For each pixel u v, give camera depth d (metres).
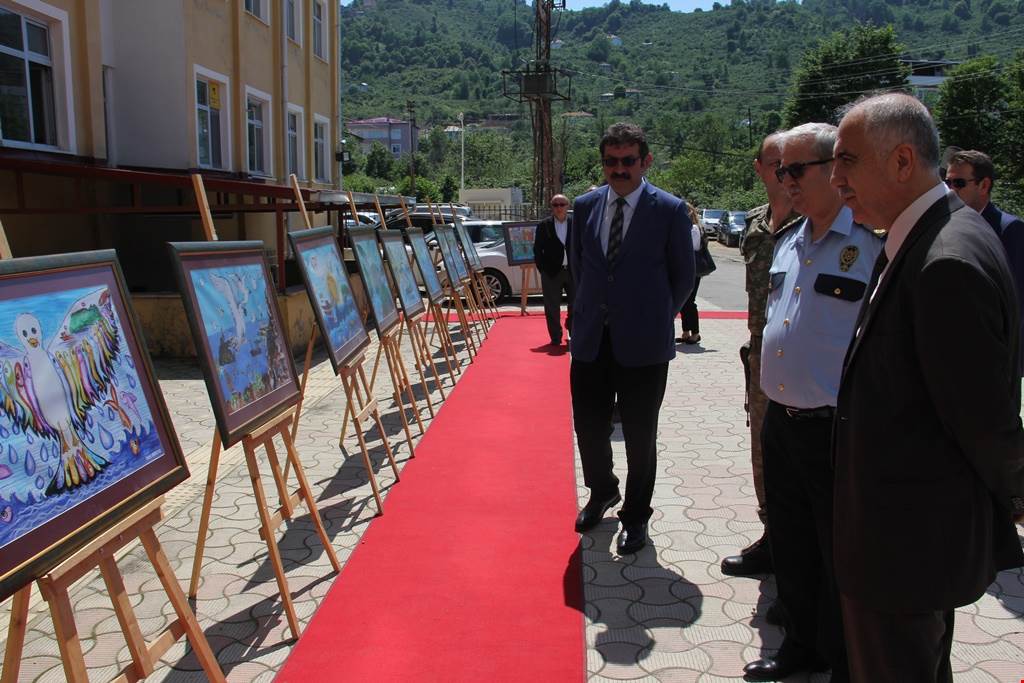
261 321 3.77
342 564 4.11
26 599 2.25
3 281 2.17
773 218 3.71
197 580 3.78
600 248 4.23
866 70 52.41
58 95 11.05
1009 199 35.25
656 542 4.36
